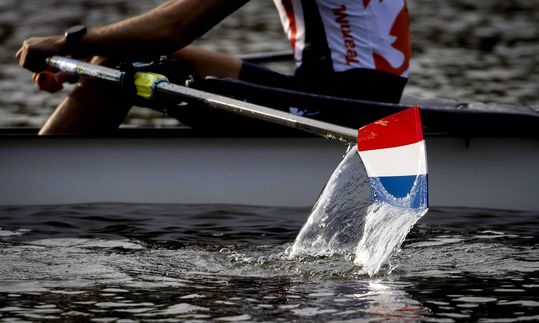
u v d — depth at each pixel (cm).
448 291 1156
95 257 1323
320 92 1741
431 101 1955
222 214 1616
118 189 1700
